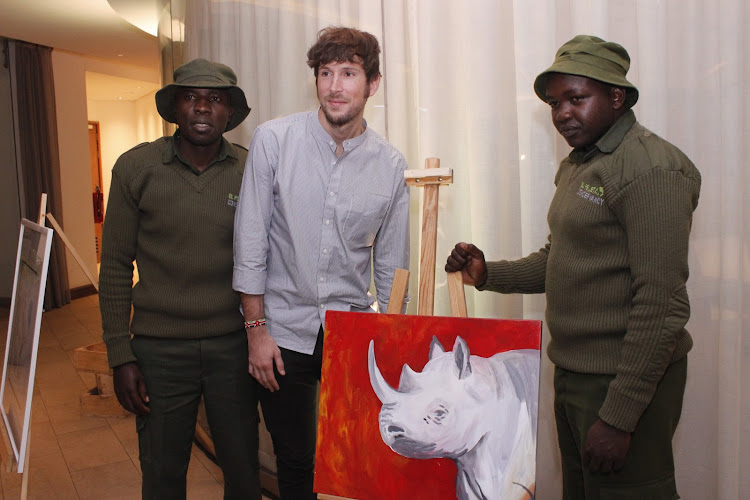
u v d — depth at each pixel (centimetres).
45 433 302
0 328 539
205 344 165
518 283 153
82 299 675
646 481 123
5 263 636
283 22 226
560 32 173
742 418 159
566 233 128
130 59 700
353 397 135
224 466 172
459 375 128
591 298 124
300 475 173
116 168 162
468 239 196
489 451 124
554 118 128
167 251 161
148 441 166
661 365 112
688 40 161
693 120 161
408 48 198
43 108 618
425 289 145
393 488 129
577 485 140
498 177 182
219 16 260
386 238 166
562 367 132
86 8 487
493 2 178
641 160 114
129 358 164
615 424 114
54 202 629
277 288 158
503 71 181
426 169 146
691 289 164
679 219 110
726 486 160
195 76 158
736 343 157
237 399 169
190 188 161
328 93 146
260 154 153
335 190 155
